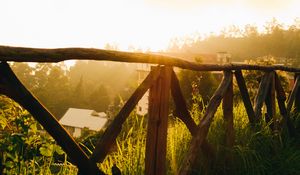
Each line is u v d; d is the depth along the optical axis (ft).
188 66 10.63
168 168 11.51
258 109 16.15
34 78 335.88
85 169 7.41
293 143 16.90
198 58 77.92
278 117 18.86
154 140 9.59
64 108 292.20
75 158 7.23
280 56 393.70
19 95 6.36
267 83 16.99
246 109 15.30
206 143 11.94
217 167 12.33
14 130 7.75
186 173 10.50
